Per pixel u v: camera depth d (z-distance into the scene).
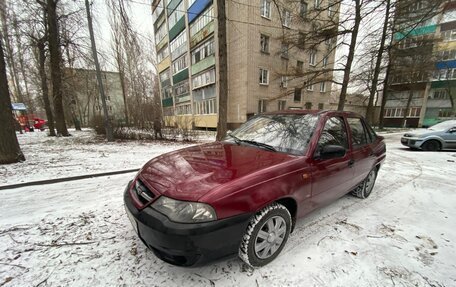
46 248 2.22
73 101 16.83
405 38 13.38
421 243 2.40
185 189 1.70
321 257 2.13
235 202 1.67
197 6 19.59
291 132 2.70
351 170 2.97
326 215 3.03
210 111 20.53
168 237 1.55
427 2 9.97
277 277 1.86
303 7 11.98
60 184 4.22
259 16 16.11
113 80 30.25
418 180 4.83
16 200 3.46
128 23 7.72
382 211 3.20
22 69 19.50
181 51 24.00
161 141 11.14
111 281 1.79
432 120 28.00
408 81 20.44
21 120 21.73
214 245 1.61
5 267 1.94
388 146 10.64
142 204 1.83
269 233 1.98
